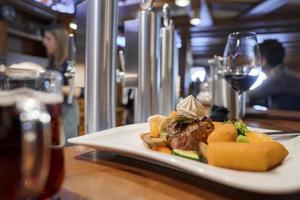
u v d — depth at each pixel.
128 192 0.28
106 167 0.36
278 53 2.29
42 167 0.20
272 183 0.25
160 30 0.66
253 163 0.29
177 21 3.27
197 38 4.21
